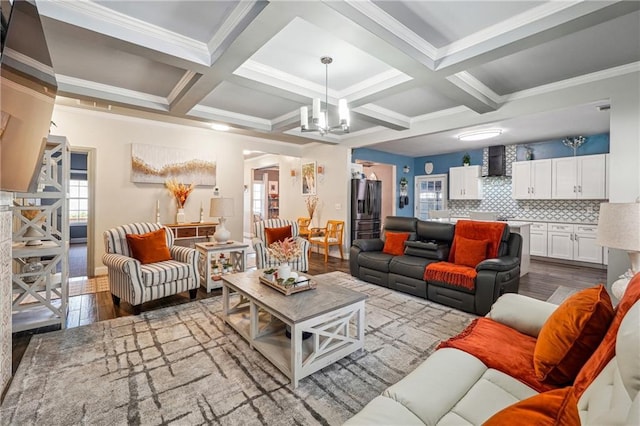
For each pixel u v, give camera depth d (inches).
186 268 134.6
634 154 115.1
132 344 97.0
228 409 68.0
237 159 240.7
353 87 139.3
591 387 38.6
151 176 198.4
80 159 328.8
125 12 87.9
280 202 325.4
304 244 179.8
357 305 91.7
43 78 63.5
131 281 118.6
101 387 75.2
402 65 104.2
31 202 163.8
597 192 214.1
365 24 83.8
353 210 247.8
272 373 81.5
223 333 105.0
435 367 54.8
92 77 132.1
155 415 66.0
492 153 270.2
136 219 194.5
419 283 142.2
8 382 76.2
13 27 50.9
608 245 73.8
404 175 327.6
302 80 132.0
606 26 91.4
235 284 104.7
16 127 60.4
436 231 161.0
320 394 73.3
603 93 121.7
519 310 71.7
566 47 104.0
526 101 141.3
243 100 163.2
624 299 47.2
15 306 105.0
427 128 181.9
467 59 100.4
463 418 43.5
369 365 86.0
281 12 77.7
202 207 222.2
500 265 119.3
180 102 144.4
